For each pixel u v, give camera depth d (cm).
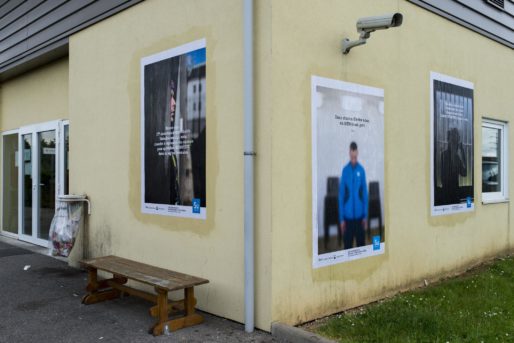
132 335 430
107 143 635
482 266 717
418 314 458
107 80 634
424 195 611
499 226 783
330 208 479
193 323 452
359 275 511
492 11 757
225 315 469
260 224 434
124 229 605
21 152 975
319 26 468
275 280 428
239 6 454
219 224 475
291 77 442
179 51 520
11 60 898
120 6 603
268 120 427
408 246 581
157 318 473
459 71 688
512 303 524
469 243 702
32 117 930
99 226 654
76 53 699
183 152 516
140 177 577
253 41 438
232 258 462
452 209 665
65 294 567
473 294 560
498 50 787
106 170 638
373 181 530
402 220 572
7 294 567
